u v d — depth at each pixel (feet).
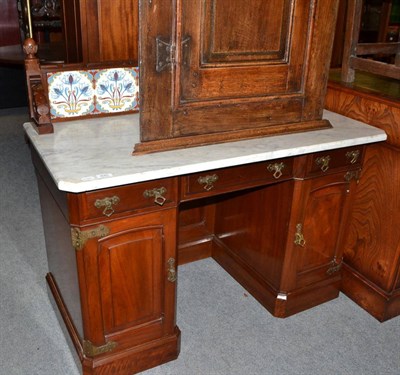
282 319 6.61
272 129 5.56
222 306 6.85
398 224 6.13
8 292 7.00
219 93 5.06
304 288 6.64
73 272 5.00
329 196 6.20
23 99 15.78
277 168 5.52
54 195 5.09
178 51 4.61
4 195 10.14
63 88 5.62
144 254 5.06
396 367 5.83
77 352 5.43
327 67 5.64
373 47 6.74
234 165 4.94
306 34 5.34
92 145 5.07
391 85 6.65
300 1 5.14
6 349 5.90
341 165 6.05
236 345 6.10
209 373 5.63
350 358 5.95
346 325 6.54
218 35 4.81
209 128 5.17
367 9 9.71
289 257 6.25
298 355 5.97
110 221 4.65
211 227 7.95
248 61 5.10
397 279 6.45
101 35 5.85
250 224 6.89
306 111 5.76
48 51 8.71
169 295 5.43
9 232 8.71
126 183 4.40
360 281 6.84
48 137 5.26
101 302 5.02
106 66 5.78
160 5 4.34
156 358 5.66
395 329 6.50
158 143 4.91
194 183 5.05
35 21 10.39
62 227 5.09
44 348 5.95
